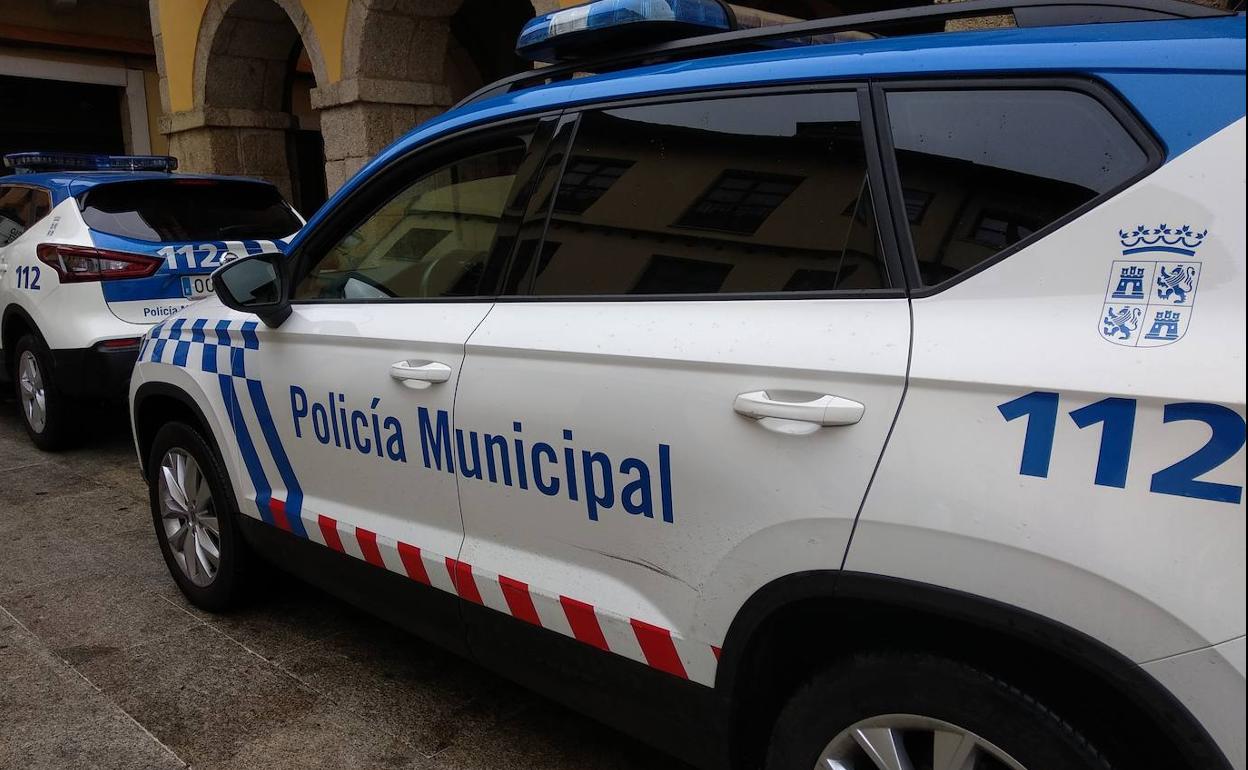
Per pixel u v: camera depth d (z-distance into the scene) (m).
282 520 2.88
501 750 2.56
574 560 2.06
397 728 2.66
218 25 9.49
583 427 1.96
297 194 10.95
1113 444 1.31
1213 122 1.34
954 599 1.46
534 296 2.17
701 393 1.78
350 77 7.99
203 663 3.04
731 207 1.88
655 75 2.08
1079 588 1.34
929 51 1.68
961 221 1.57
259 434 2.93
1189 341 1.28
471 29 11.98
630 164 2.07
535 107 2.28
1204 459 1.24
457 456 2.26
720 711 1.85
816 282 1.72
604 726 2.68
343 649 3.13
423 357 2.33
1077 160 1.46
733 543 1.74
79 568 3.85
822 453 1.60
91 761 2.50
